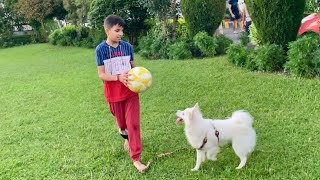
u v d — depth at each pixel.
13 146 3.32
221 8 7.05
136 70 2.56
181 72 5.51
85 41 10.77
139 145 2.68
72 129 3.62
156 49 7.30
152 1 7.43
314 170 2.39
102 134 3.41
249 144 2.47
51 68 7.44
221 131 2.47
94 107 4.30
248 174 2.43
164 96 4.41
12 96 5.27
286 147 2.75
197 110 2.44
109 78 2.59
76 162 2.85
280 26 4.95
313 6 5.84
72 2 10.99
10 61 9.70
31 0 12.38
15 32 15.56
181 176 2.53
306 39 4.50
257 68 5.10
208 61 6.05
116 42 2.62
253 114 3.50
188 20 7.17
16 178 2.69
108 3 8.84
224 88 4.43
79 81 5.80
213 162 2.65
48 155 3.04
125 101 2.66
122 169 2.70
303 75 4.46
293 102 3.67
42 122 3.93
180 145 3.00
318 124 3.09
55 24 14.16
